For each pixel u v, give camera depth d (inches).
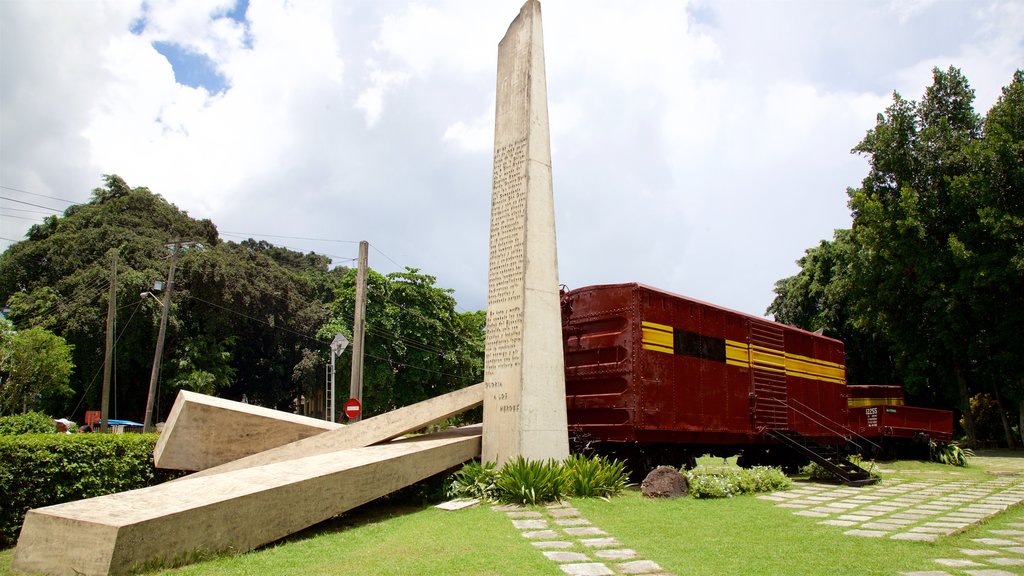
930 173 1071.6
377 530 339.9
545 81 510.0
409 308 1494.8
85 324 1330.0
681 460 543.5
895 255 1063.0
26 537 269.6
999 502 429.7
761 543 291.4
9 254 1526.8
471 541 296.8
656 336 503.2
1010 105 1026.1
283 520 319.3
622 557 263.7
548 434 454.9
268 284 1652.3
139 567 253.6
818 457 554.6
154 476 468.4
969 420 1138.0
